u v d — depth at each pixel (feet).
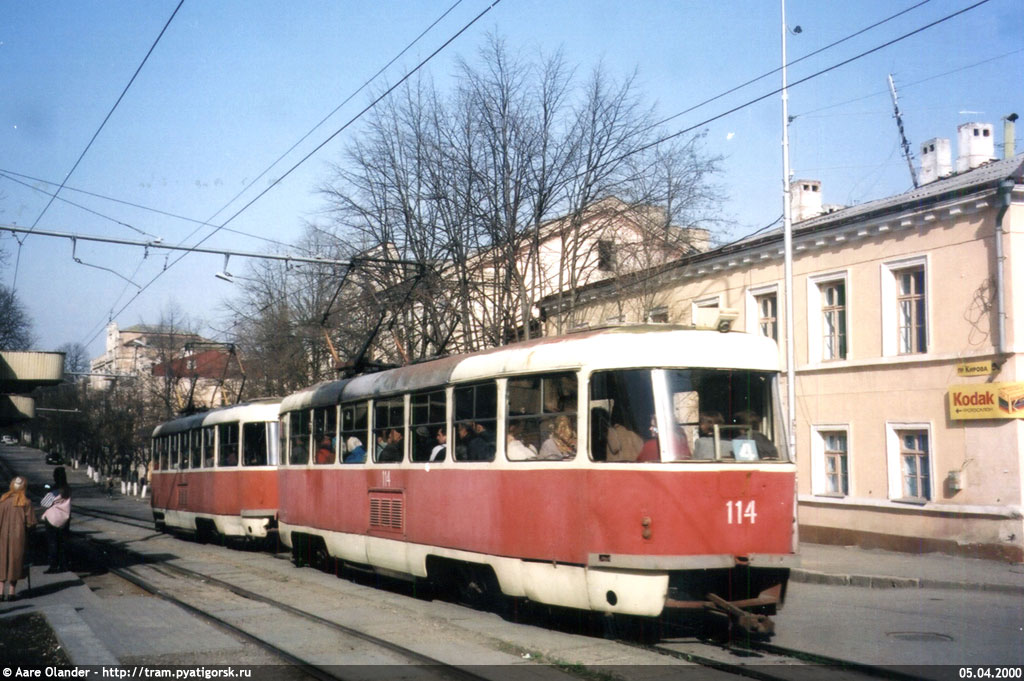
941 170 85.10
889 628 34.96
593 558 30.78
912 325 64.54
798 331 72.79
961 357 60.13
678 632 33.06
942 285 61.72
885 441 65.41
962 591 46.78
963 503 59.62
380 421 45.19
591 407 31.76
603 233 88.63
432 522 39.68
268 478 65.57
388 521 43.37
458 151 87.51
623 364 31.37
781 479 31.68
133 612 37.81
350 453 48.11
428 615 36.83
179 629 33.81
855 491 67.56
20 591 43.24
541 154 85.20
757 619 28.96
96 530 98.32
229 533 68.33
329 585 46.83
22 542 40.57
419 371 42.34
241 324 134.62
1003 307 57.47
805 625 35.70
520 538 34.01
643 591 29.81
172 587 46.32
